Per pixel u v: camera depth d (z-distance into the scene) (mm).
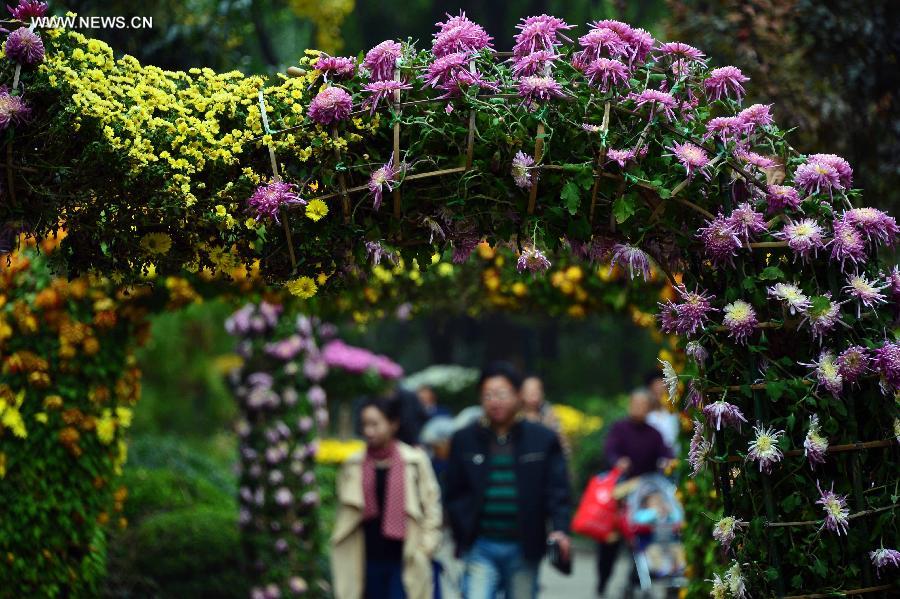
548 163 4371
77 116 4176
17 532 7051
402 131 4395
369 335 34656
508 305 8414
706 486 7234
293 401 10898
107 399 7562
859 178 7695
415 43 4488
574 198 4309
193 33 9641
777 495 4520
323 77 4453
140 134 4258
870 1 7852
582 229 4418
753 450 4395
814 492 4496
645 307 8180
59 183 4258
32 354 7184
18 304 7164
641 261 4449
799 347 4543
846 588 4496
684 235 4520
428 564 8758
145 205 4258
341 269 4543
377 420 8750
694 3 8656
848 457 4512
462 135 4355
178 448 14070
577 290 8219
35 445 7156
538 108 4348
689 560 7613
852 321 4449
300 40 14688
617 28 4453
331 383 15992
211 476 13961
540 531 8469
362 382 16031
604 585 12750
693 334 4602
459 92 4328
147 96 4359
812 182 4520
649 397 12328
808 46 7914
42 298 7172
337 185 4387
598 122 4395
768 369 4453
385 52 4355
